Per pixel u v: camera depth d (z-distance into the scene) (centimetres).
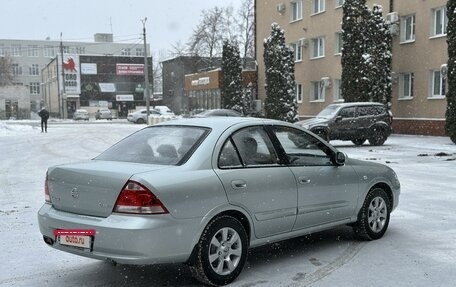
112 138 2578
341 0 3136
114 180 429
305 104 3572
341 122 1964
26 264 536
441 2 2386
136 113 4981
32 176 1233
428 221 711
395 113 2700
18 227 695
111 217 425
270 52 3278
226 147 485
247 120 530
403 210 783
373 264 525
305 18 3519
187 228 434
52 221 461
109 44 9606
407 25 2639
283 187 511
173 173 441
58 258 557
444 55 2381
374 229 618
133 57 7438
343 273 498
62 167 474
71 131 3328
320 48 3409
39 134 3019
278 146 530
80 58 7188
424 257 546
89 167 462
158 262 425
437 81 2458
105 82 7325
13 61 10150
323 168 561
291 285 466
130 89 7450
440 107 2403
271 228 505
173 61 6956
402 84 2675
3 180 1165
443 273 493
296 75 3669
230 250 470
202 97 4744
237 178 473
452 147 1862
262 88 4109
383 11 2783
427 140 2205
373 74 2545
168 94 7181
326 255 561
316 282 473
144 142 518
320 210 554
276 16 3888
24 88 6944
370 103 2045
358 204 600
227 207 461
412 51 2575
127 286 471
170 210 424
